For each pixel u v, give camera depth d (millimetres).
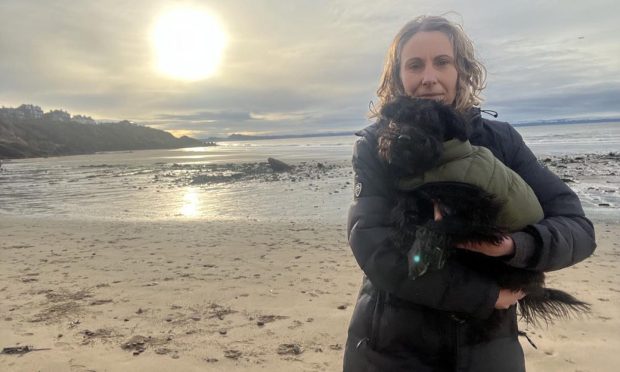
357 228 2215
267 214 16250
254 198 20781
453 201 2045
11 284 7379
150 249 10242
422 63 2514
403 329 2264
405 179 2205
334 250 9758
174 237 11812
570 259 2143
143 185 29375
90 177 37938
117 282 7461
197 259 9141
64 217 17016
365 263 2152
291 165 40188
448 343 2213
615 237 10570
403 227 2084
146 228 13492
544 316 2494
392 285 2088
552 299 2475
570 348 4875
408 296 2084
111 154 109500
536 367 4492
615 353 4750
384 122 2377
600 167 27016
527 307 2449
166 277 7754
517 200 2137
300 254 9438
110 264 8758
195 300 6492
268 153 76938
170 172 39844
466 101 2553
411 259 1973
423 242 1965
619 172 24328
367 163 2346
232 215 16344
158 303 6371
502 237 2008
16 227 14023
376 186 2285
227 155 74938
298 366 4520
